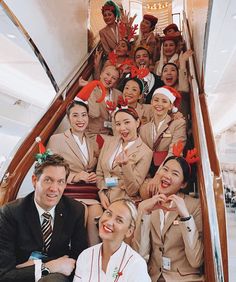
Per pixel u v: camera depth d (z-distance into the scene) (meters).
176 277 1.74
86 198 2.15
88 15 4.29
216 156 2.17
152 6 5.88
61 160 1.79
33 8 2.71
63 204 1.82
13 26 2.55
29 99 6.14
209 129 2.41
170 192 2.02
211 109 9.35
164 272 1.79
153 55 3.81
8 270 1.60
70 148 2.37
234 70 4.84
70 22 3.57
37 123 2.60
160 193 2.04
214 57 3.88
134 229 1.65
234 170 10.75
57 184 1.72
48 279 1.52
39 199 1.71
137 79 2.87
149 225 1.83
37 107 6.65
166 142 2.41
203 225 1.77
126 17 4.14
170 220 1.82
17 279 1.57
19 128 6.98
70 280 1.67
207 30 2.55
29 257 1.68
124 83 2.96
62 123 2.78
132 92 2.81
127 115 2.32
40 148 1.98
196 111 2.50
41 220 1.73
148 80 3.02
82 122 2.43
